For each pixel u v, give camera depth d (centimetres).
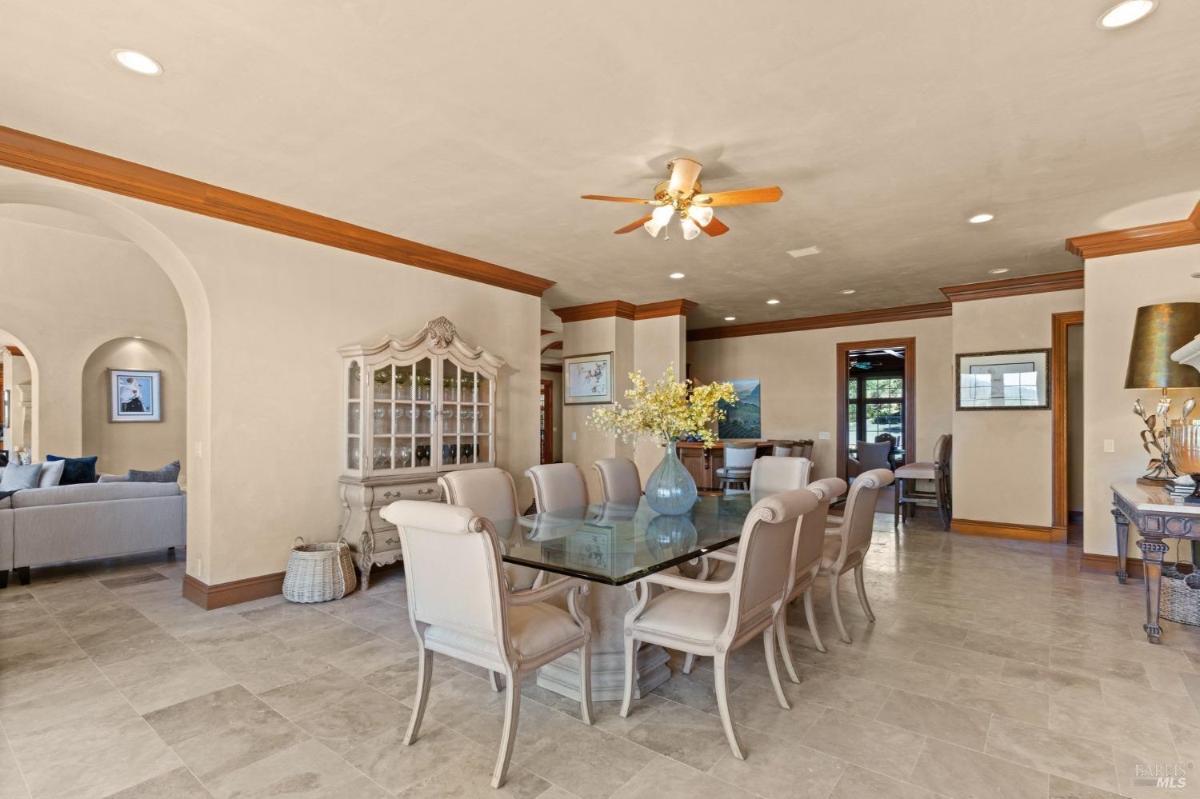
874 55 223
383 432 438
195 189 349
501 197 372
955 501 627
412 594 223
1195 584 349
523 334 579
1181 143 295
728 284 609
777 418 846
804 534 268
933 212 395
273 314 398
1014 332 594
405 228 434
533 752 218
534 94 252
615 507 371
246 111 268
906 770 207
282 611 370
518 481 569
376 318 457
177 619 354
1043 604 391
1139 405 418
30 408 754
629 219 412
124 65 232
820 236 448
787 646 275
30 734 228
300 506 412
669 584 236
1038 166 322
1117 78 238
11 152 289
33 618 356
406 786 197
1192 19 201
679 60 227
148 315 682
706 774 205
